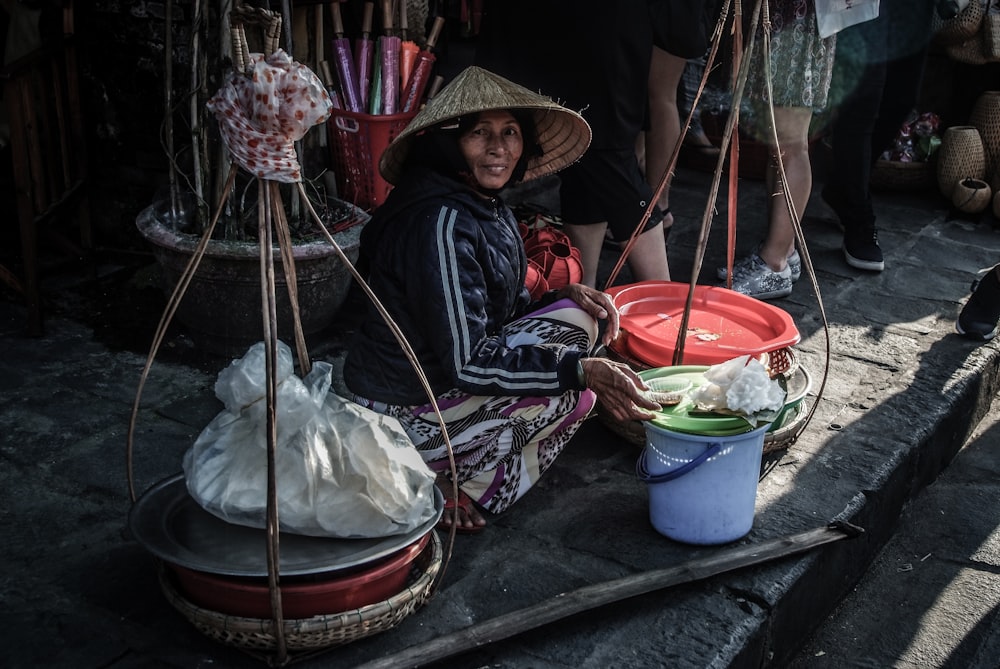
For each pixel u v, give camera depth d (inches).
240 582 77.9
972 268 180.1
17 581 90.4
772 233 160.7
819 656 101.3
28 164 131.7
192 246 122.0
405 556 82.9
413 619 88.2
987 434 144.3
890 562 116.3
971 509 126.3
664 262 144.2
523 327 102.7
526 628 84.4
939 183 213.6
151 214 132.3
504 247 96.0
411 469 84.5
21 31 146.8
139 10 144.8
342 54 146.6
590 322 104.0
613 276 122.8
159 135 137.2
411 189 91.9
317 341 139.6
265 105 70.9
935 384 136.3
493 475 101.3
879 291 168.1
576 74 127.0
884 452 118.6
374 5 162.1
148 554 94.9
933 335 152.0
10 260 156.6
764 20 104.3
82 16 148.1
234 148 73.0
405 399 96.5
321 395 83.7
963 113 231.5
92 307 145.6
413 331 93.4
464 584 93.2
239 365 81.6
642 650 85.8
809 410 128.0
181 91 146.2
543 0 125.6
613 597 88.6
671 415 95.4
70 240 157.9
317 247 124.0
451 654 81.0
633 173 135.1
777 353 117.3
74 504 102.0
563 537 100.8
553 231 136.1
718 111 216.4
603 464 114.3
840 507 107.5
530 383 90.0
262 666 81.6
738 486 97.1
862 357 143.8
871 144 191.5
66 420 116.9
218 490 81.4
